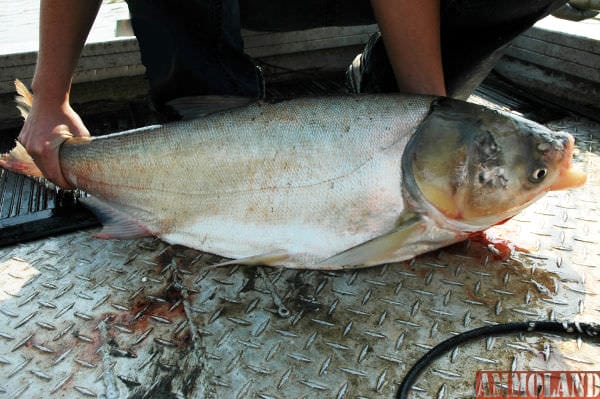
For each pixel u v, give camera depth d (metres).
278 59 1.73
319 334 0.98
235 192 1.06
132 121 1.56
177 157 1.07
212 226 1.08
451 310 1.00
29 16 2.33
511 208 1.02
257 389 0.91
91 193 1.13
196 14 1.22
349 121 1.04
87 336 0.98
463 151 1.01
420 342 0.96
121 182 1.10
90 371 0.94
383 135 1.04
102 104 1.62
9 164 1.17
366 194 1.03
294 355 0.95
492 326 0.96
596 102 1.50
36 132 1.11
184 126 1.08
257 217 1.06
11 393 0.91
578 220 1.15
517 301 1.00
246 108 1.07
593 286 1.02
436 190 1.02
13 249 1.14
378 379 0.91
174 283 1.07
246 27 1.42
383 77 1.33
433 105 1.05
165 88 1.38
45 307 1.03
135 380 0.92
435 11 1.06
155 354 0.96
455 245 1.11
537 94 1.62
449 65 1.31
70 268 1.10
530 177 1.00
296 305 1.02
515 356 0.93
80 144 1.10
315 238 1.05
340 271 1.08
